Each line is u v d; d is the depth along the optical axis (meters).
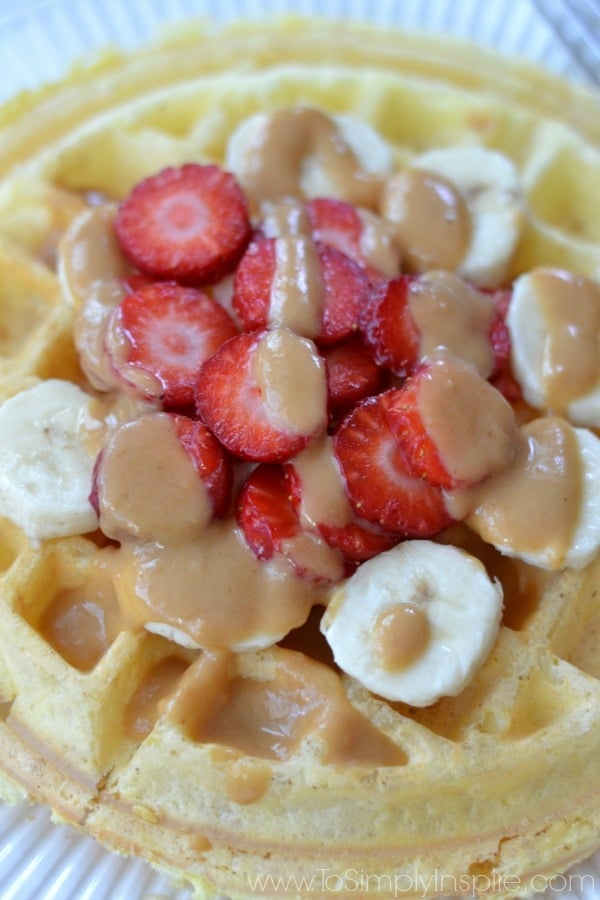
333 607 0.30
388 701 0.30
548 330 0.32
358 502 0.30
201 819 0.29
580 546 0.30
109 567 0.30
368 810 0.29
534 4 0.41
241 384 0.30
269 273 0.32
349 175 0.35
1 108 0.38
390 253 0.33
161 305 0.32
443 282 0.32
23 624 0.30
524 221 0.35
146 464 0.30
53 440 0.31
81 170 0.37
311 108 0.36
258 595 0.30
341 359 0.31
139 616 0.30
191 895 0.30
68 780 0.30
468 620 0.29
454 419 0.30
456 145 0.38
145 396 0.31
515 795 0.29
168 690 0.30
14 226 0.36
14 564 0.31
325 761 0.29
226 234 0.33
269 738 0.30
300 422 0.29
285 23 0.40
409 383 0.30
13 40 0.41
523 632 0.30
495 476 0.30
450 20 0.42
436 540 0.31
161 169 0.36
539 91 0.39
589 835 0.30
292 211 0.34
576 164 0.37
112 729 0.30
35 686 0.30
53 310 0.34
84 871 0.30
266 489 0.30
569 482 0.30
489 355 0.32
